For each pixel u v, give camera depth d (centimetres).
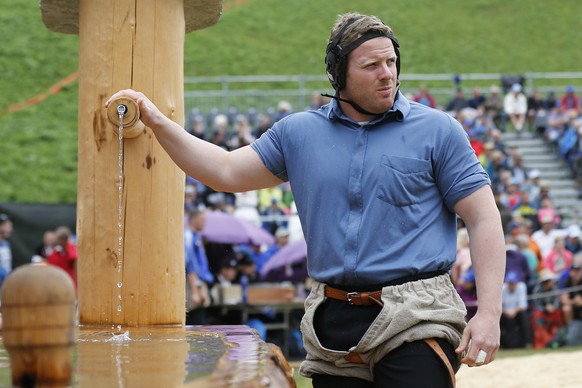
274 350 680
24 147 6825
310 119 840
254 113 5891
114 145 966
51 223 3322
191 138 865
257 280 3120
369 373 805
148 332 898
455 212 816
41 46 8725
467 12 10725
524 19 10588
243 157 855
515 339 3200
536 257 3469
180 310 1004
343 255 795
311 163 820
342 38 810
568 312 3291
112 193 967
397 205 793
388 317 771
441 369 771
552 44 10081
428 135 808
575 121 5759
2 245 3072
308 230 821
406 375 769
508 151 5400
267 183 860
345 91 822
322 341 813
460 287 2917
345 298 801
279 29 10012
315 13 10444
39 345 455
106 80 975
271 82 8125
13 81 8075
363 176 800
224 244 2981
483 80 8106
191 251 2441
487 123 5600
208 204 4066
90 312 980
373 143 809
